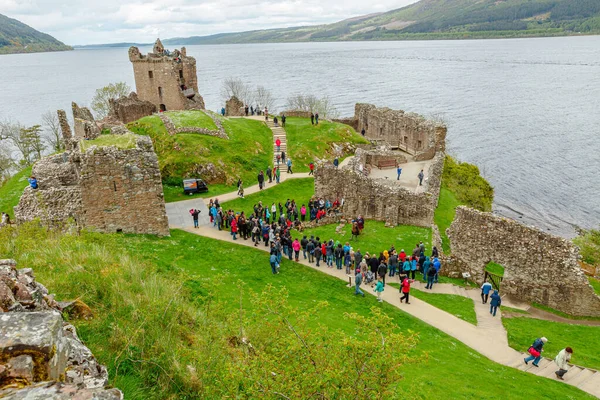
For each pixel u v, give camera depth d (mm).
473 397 16188
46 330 5988
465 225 30203
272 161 52938
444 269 30594
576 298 26125
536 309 26906
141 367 10477
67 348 6992
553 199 79500
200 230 35344
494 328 23844
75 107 55594
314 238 32125
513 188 84812
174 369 10648
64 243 17562
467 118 141000
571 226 69188
